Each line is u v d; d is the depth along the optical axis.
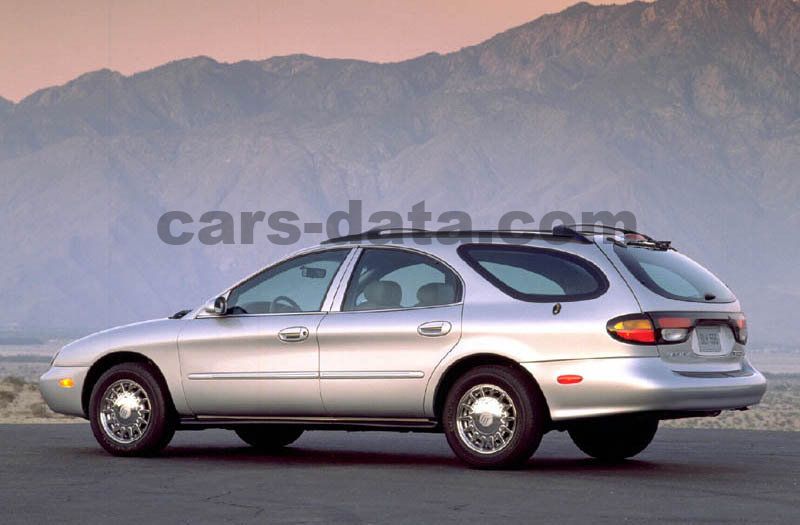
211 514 13.39
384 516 13.27
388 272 17.73
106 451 19.42
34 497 14.55
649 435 18.56
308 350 17.75
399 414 17.31
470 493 14.87
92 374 19.41
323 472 16.89
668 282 16.95
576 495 14.72
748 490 15.22
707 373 16.62
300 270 18.41
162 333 18.81
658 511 13.59
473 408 16.88
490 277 17.12
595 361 16.27
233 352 18.25
